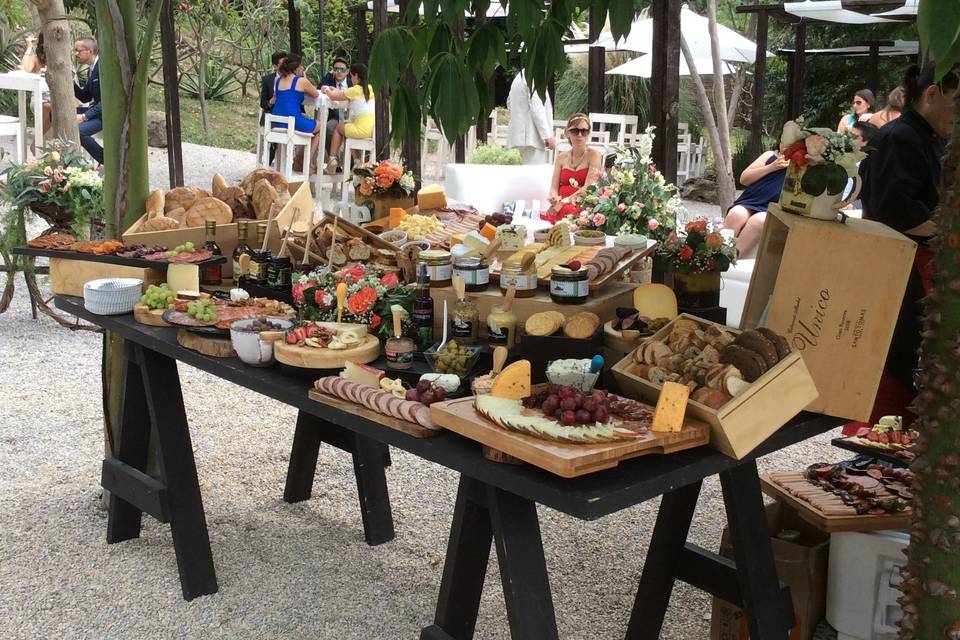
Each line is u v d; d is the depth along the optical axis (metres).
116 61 3.61
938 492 1.79
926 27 1.20
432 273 2.78
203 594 3.11
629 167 6.52
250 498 3.89
